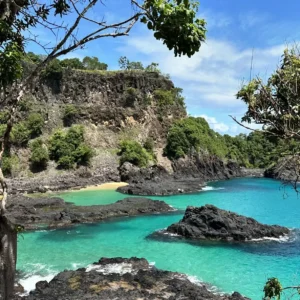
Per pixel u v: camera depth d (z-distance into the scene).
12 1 6.32
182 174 69.12
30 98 67.44
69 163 60.56
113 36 6.26
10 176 56.22
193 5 5.89
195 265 20.73
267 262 21.14
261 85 6.77
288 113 6.31
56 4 7.38
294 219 34.00
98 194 48.59
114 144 70.12
